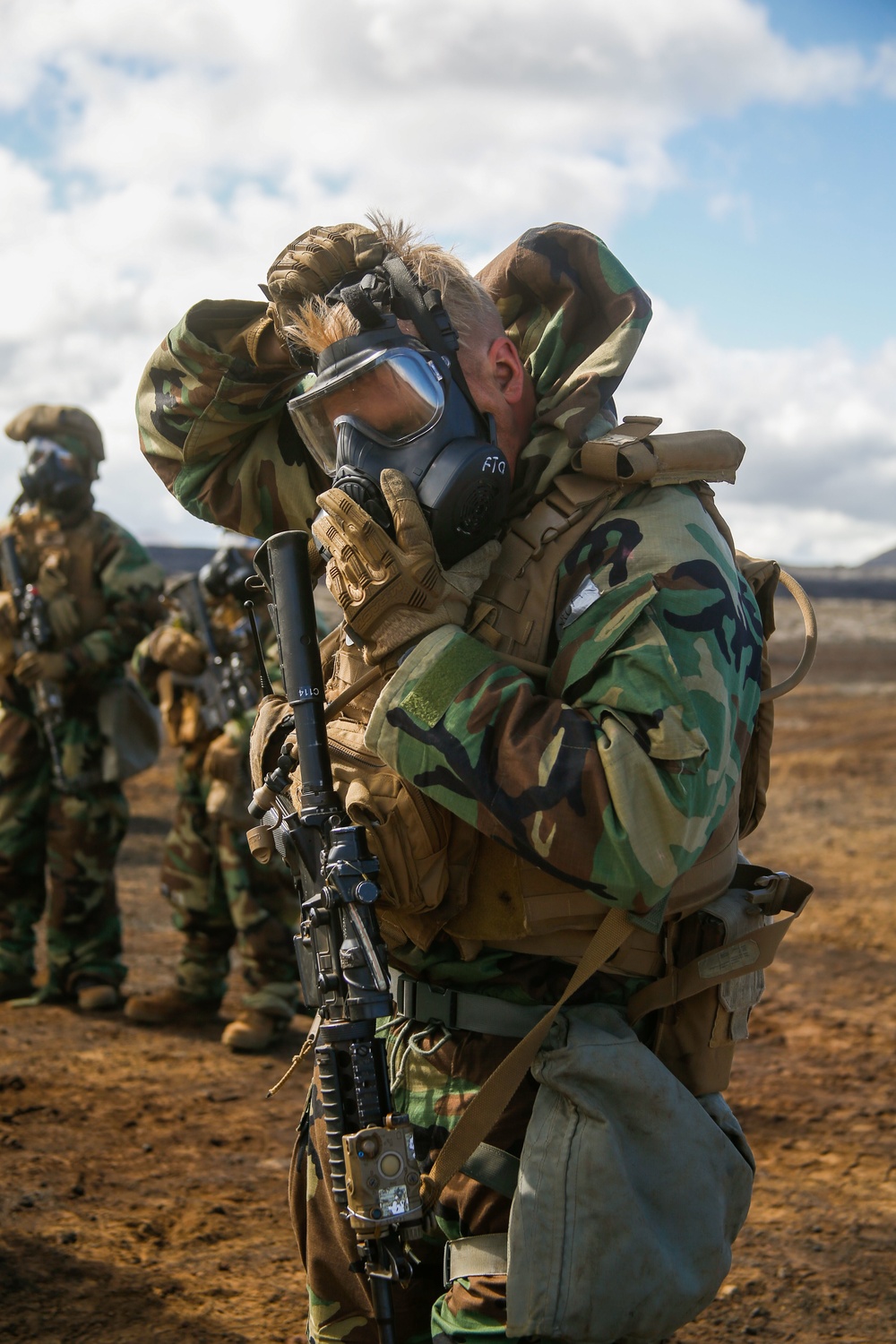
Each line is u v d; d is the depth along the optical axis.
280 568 1.77
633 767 1.52
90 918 5.65
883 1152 4.05
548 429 1.78
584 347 1.89
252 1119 4.27
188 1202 3.57
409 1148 1.55
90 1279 3.08
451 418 1.66
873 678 24.95
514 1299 1.57
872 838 10.71
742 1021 1.83
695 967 1.73
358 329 1.69
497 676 1.58
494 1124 1.62
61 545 5.53
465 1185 1.70
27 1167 3.77
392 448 1.65
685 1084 1.79
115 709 5.58
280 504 2.18
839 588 53.06
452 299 1.75
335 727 1.79
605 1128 1.60
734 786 1.66
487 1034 1.71
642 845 1.51
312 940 1.66
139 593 5.52
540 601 1.67
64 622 5.46
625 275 1.88
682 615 1.60
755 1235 3.45
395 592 1.60
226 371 2.07
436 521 1.63
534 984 1.70
